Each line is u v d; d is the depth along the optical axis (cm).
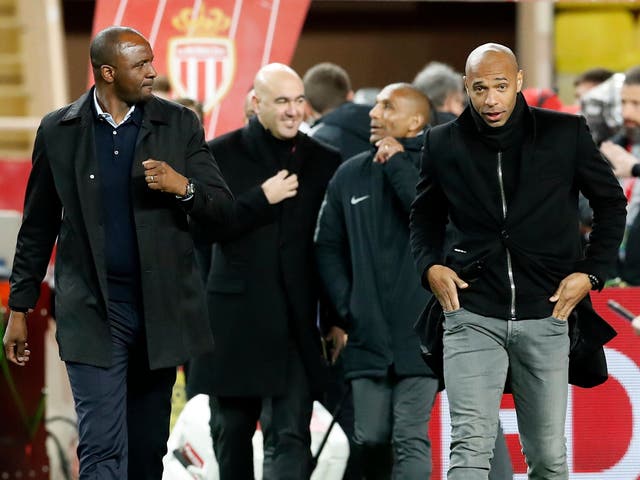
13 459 2380
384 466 2078
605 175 1688
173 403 2416
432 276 1697
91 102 1723
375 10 4250
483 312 1681
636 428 2169
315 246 2073
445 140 1698
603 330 1709
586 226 2391
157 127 1725
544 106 2786
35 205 1744
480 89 1645
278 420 2039
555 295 1680
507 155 1677
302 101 2061
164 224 1714
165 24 2659
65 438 2745
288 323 2045
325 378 2059
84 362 1686
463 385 1677
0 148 3722
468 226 1697
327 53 4281
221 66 2664
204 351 1744
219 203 1722
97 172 1698
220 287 2052
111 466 1697
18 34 3700
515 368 1717
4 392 2370
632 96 2441
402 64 4272
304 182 2075
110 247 1706
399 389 2027
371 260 2039
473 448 1667
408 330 2017
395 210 2039
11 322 1775
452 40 4272
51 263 2752
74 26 4172
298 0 2670
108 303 1700
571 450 2173
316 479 2148
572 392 2169
